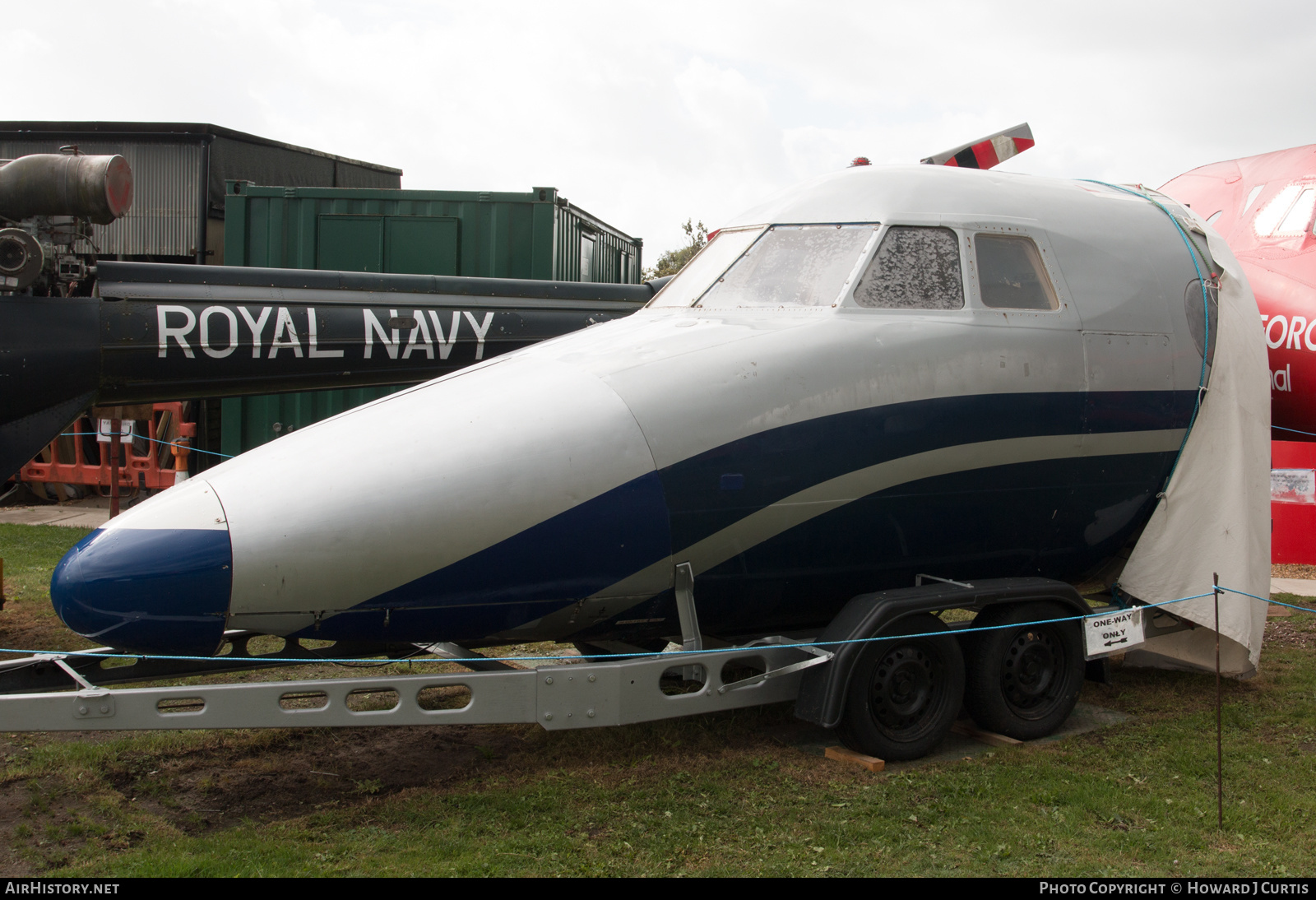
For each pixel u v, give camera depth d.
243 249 10.55
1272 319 10.27
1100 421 5.36
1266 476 5.92
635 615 4.60
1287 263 10.38
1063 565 5.70
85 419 12.84
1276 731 5.40
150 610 3.81
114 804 4.16
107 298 5.99
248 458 4.27
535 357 4.91
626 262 13.97
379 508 4.00
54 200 5.61
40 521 11.71
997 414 5.05
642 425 4.37
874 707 4.72
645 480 4.32
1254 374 5.94
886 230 5.13
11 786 4.33
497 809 4.16
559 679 4.19
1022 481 5.21
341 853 3.72
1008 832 4.01
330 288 6.81
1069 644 5.27
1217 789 4.50
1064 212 5.63
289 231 10.51
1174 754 4.97
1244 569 5.66
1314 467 10.33
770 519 4.61
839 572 4.95
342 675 5.93
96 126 11.95
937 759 4.88
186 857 3.62
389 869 3.58
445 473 4.11
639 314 5.52
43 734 4.93
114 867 3.55
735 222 5.78
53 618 7.21
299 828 3.94
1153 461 5.65
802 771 4.65
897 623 4.68
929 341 4.94
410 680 4.02
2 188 5.62
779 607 5.00
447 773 4.59
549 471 4.20
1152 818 4.20
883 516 4.89
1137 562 5.79
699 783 4.46
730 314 5.13
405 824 4.00
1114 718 5.59
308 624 4.04
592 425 4.32
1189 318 5.73
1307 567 10.20
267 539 3.88
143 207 12.05
